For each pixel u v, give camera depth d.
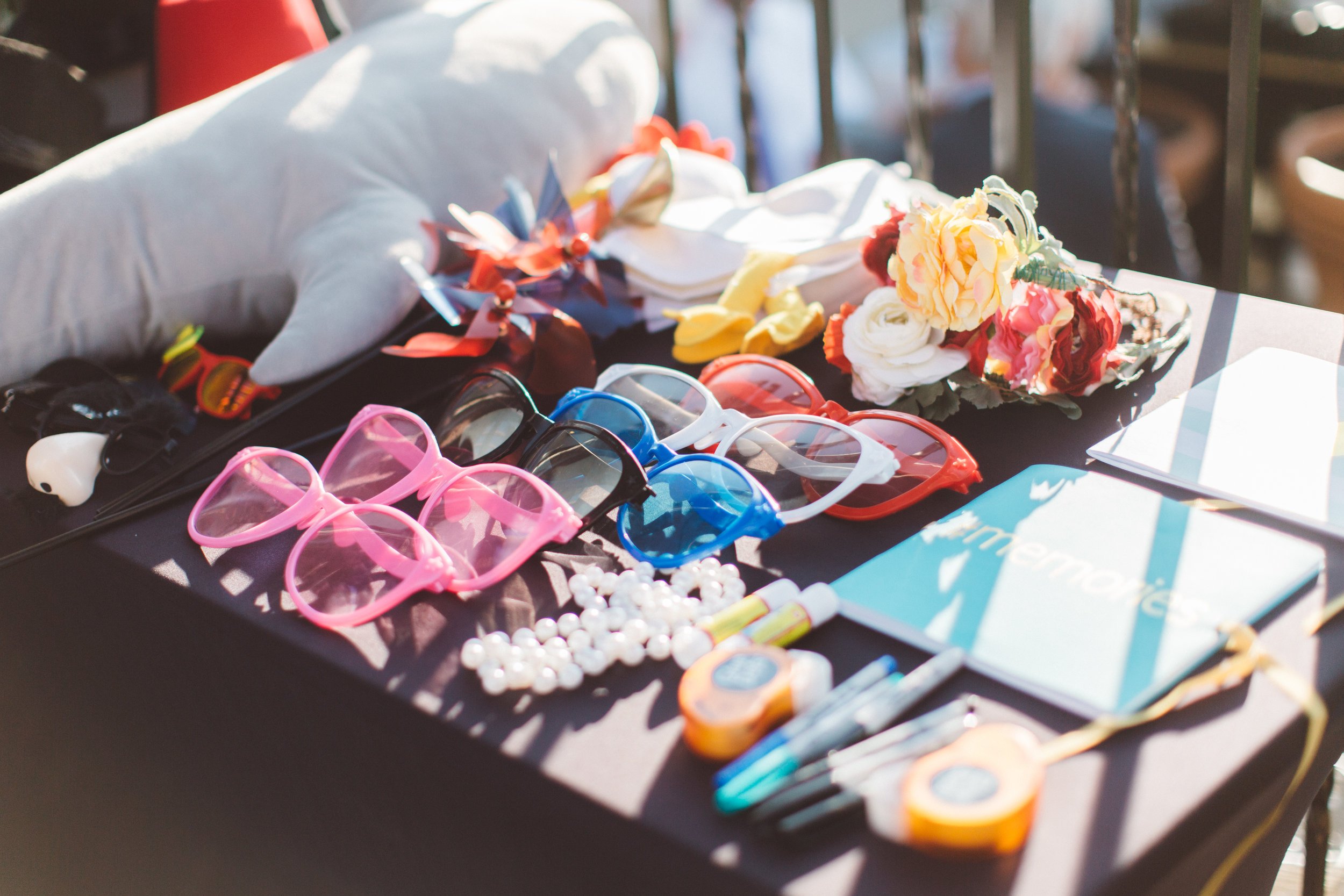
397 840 0.59
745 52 1.29
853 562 0.58
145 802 0.79
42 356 0.84
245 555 0.65
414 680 0.53
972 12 2.40
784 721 0.46
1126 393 0.71
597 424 0.70
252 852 0.72
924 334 0.69
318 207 0.86
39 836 0.88
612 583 0.58
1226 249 1.01
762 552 0.60
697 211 0.94
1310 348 0.74
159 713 0.72
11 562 0.66
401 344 0.89
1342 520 0.55
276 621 0.58
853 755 0.43
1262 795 0.44
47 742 0.84
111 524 0.69
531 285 0.83
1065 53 2.36
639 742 0.47
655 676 0.52
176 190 0.85
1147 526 0.56
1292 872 0.80
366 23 1.11
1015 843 0.39
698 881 0.42
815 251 0.85
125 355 0.89
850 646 0.52
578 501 0.63
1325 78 2.15
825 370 0.80
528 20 1.05
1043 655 0.48
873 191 0.92
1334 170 1.43
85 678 0.76
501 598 0.58
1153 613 0.49
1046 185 1.72
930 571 0.54
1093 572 0.53
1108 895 0.38
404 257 0.84
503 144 0.97
